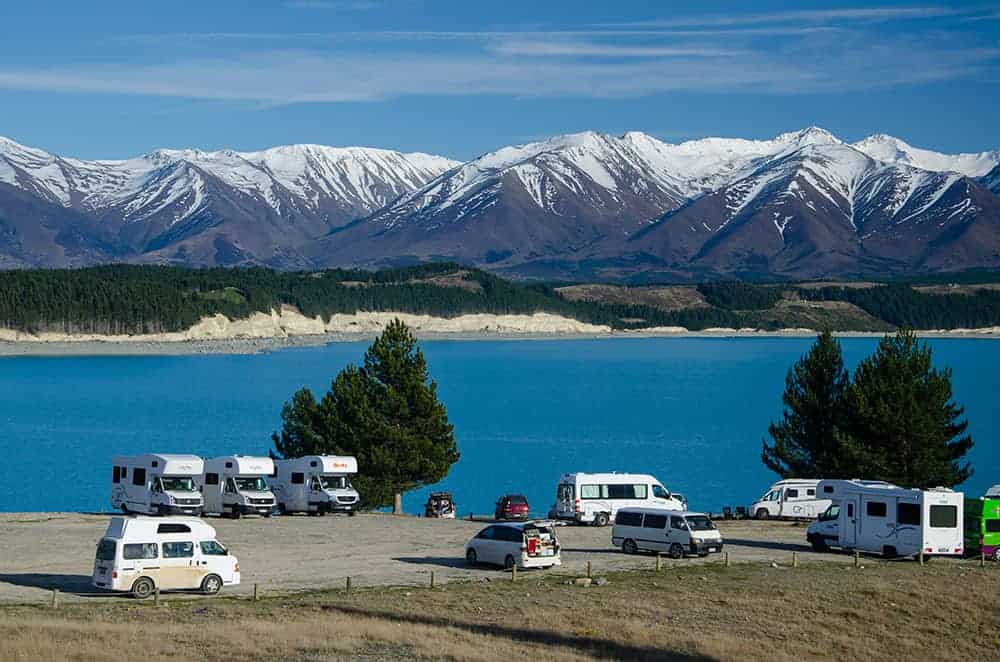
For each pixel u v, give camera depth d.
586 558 82.56
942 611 69.50
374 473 117.50
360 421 117.81
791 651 59.59
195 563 66.75
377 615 61.97
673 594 69.69
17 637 52.19
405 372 120.19
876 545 85.31
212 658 51.59
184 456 102.88
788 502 111.94
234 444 192.38
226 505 104.56
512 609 64.38
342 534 94.75
